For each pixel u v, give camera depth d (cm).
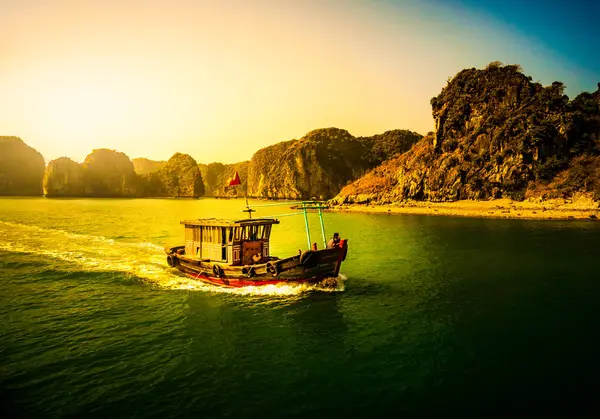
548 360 1223
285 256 2927
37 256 2833
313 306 1730
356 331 1454
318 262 1900
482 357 1243
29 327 1470
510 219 5950
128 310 1669
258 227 2148
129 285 2058
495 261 2786
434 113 10025
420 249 3319
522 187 7819
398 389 1050
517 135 8094
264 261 2117
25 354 1239
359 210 8631
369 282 2169
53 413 930
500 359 1230
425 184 9119
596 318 1603
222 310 1670
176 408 955
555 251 3183
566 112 8069
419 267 2578
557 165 7569
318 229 5034
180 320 1555
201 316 1599
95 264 2572
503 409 959
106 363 1186
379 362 1208
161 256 2886
